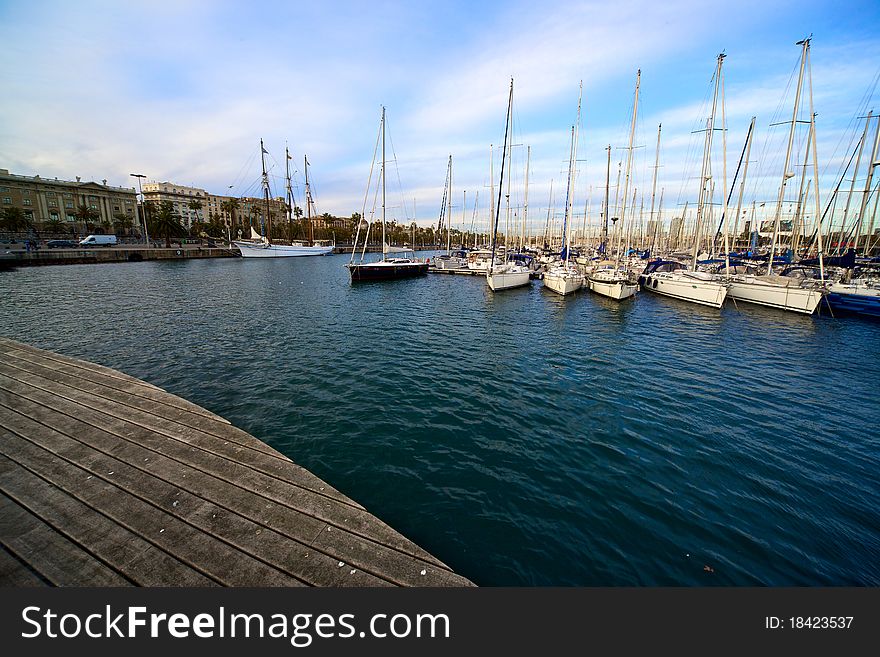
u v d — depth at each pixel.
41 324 18.03
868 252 32.56
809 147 22.28
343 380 11.25
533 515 5.81
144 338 15.77
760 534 5.47
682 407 9.75
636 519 5.75
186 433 6.18
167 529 4.12
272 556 3.85
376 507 5.95
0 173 85.31
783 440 8.16
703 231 42.34
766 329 18.97
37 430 6.20
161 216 81.00
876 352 14.99
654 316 22.38
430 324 19.59
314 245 86.19
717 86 25.89
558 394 10.47
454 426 8.58
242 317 20.53
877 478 6.88
